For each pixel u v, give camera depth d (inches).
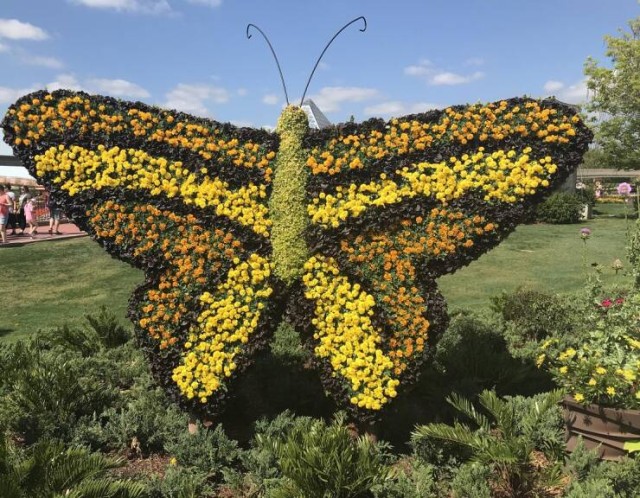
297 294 152.9
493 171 141.8
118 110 147.4
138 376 216.7
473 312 303.3
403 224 148.0
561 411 167.3
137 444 163.3
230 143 151.1
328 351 151.5
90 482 115.5
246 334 152.1
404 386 149.8
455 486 131.2
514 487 136.4
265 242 152.6
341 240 149.3
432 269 149.8
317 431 136.4
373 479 126.1
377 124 148.8
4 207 622.8
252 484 139.9
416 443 151.6
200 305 151.3
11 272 483.2
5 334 311.0
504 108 142.6
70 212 144.7
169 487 133.9
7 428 166.6
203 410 153.8
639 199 263.0
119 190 144.6
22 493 110.0
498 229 143.9
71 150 143.4
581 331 243.8
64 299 398.0
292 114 152.8
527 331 267.7
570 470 138.3
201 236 149.2
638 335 163.3
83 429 163.9
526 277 469.1
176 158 149.0
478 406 183.5
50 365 194.7
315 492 121.9
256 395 190.4
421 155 146.6
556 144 139.9
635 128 1029.2
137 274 482.9
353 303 148.6
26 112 142.8
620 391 145.9
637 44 985.5
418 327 146.8
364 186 147.3
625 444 144.6
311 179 150.6
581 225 885.2
